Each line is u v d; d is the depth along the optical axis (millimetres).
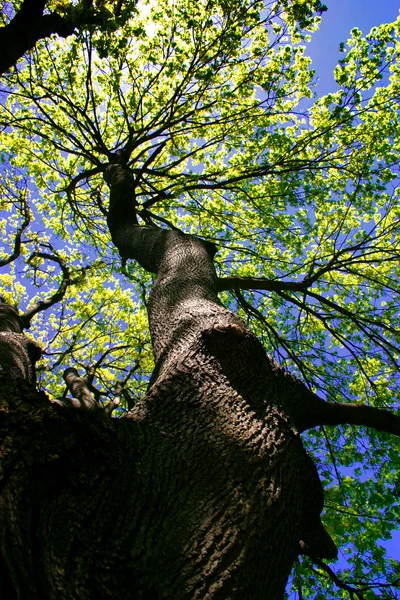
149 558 1535
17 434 1617
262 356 2812
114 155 7891
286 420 2447
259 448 2139
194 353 2711
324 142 8133
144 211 7609
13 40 3748
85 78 9133
